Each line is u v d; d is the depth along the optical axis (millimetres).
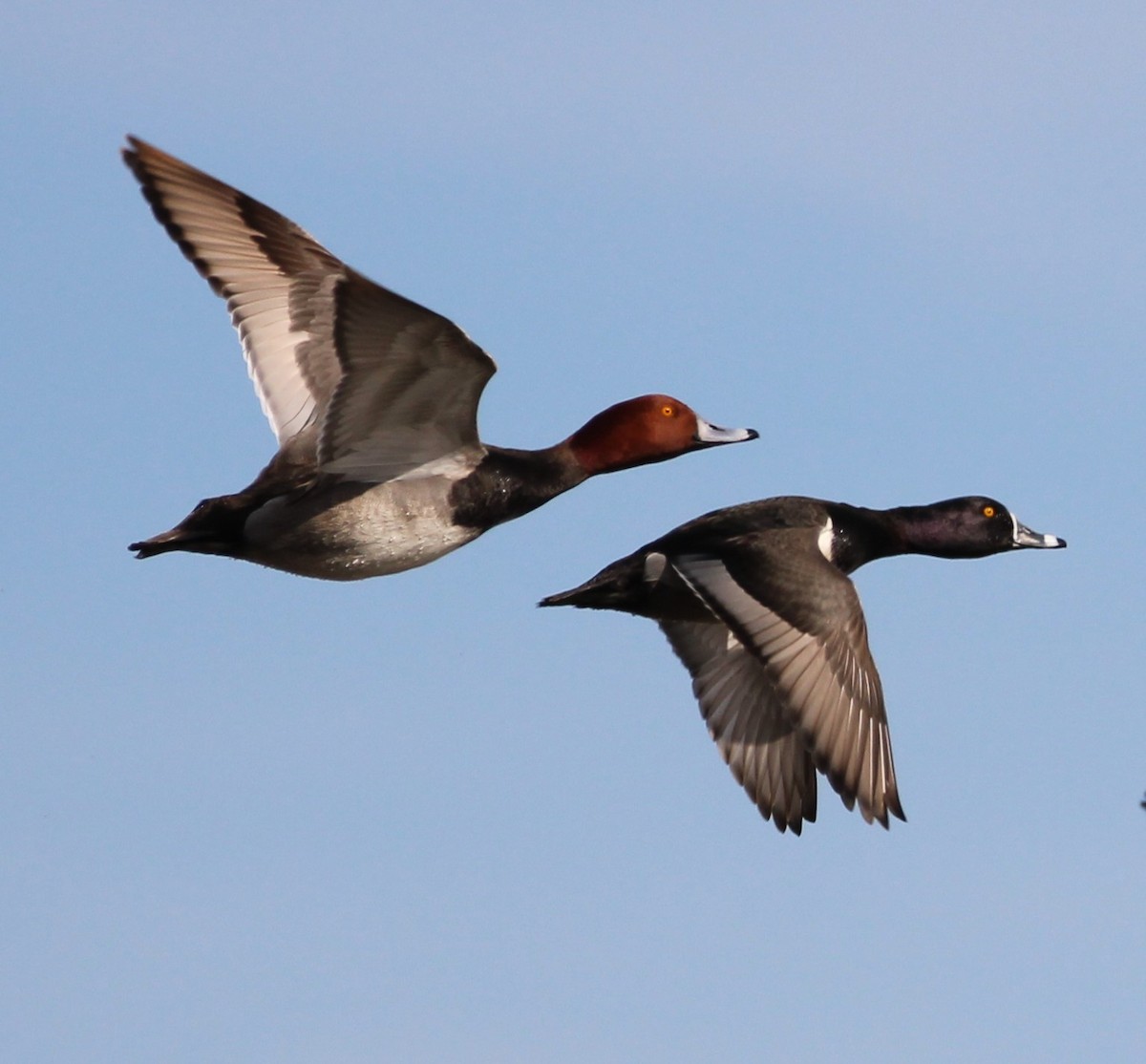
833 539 16719
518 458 16344
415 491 15656
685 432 17047
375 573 15781
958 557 17625
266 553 15508
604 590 16047
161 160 15469
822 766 14719
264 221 15742
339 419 14969
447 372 14664
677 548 15992
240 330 15641
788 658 14969
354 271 13648
